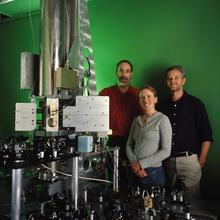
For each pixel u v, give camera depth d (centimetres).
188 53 286
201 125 251
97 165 223
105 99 201
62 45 227
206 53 276
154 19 306
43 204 160
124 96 296
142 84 312
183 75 264
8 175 208
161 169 221
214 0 272
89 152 189
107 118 201
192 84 283
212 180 269
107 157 232
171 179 251
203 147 250
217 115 270
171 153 251
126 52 324
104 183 224
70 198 172
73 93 227
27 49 415
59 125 203
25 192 174
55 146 184
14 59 428
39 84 225
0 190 202
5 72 437
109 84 335
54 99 198
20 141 196
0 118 441
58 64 223
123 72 289
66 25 231
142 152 223
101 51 339
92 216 149
